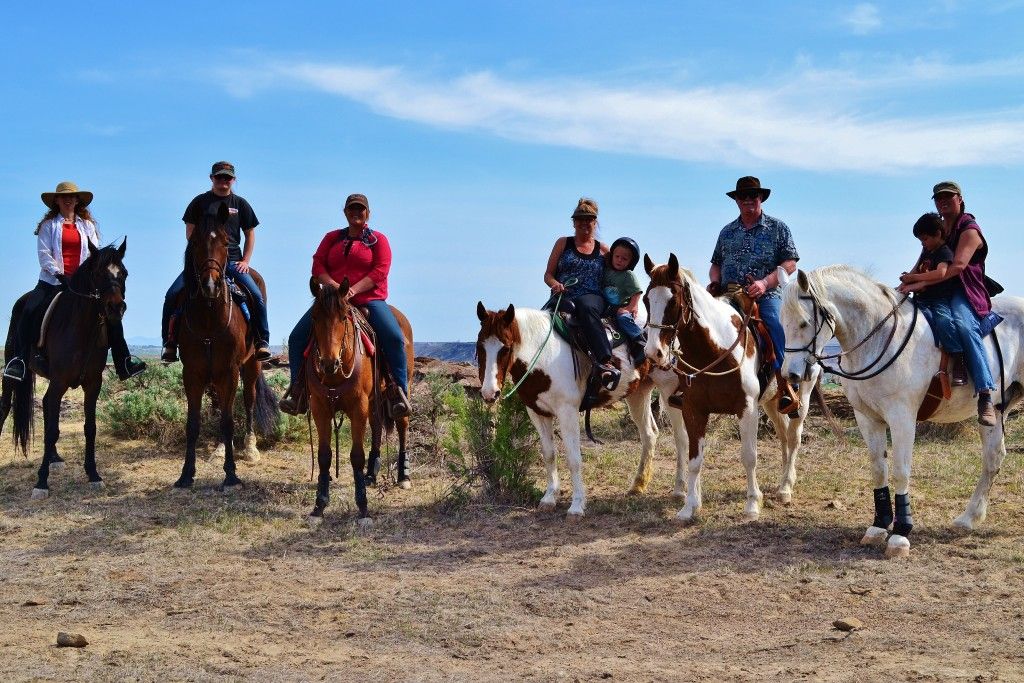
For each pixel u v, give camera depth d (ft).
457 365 58.23
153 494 33.19
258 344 35.45
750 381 28.04
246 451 38.88
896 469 24.98
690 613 21.09
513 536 28.09
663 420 45.60
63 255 35.58
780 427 31.45
